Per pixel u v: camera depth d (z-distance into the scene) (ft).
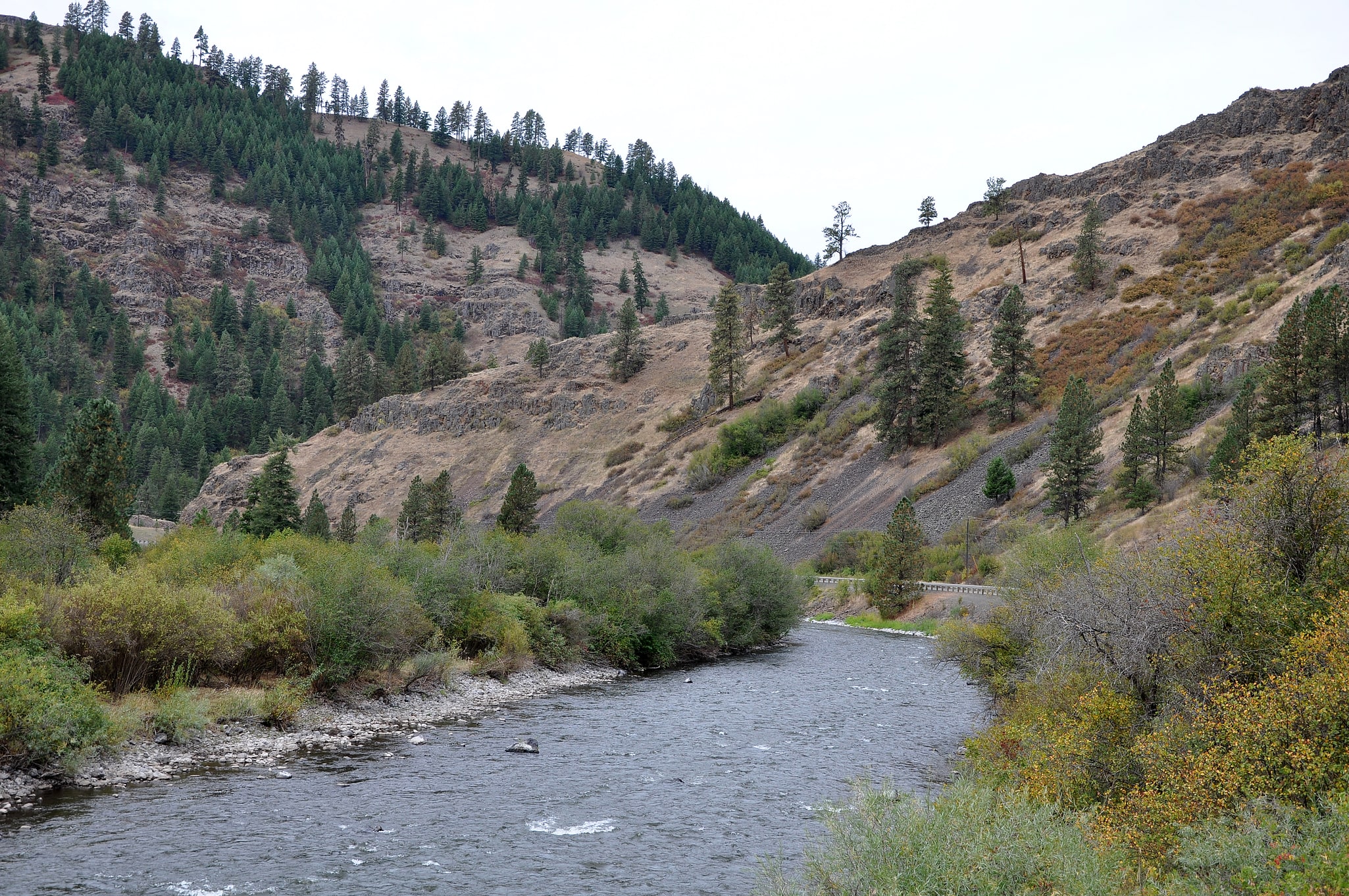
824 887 29.96
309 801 54.95
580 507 193.36
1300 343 161.68
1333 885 22.38
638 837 49.70
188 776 59.00
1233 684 38.24
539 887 41.68
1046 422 269.03
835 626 203.21
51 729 56.18
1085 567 52.70
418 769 64.23
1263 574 42.19
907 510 203.10
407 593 96.53
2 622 63.41
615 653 129.70
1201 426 208.85
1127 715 41.09
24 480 160.56
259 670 83.87
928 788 59.88
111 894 38.83
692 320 547.49
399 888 40.98
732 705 96.73
